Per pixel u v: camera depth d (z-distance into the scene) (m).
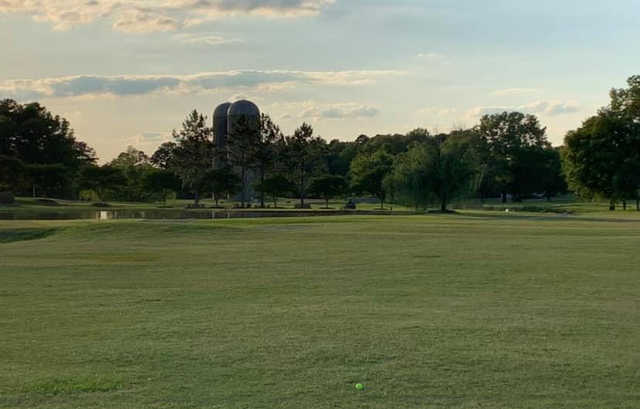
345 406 8.83
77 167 141.62
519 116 145.38
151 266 24.12
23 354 11.45
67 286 19.33
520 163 139.50
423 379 9.97
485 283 19.38
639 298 16.80
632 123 89.88
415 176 80.94
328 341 12.27
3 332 13.12
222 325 13.70
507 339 12.41
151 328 13.44
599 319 14.20
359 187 108.94
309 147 114.06
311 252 28.66
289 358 11.12
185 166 116.00
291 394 9.31
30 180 119.00
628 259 25.12
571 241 33.19
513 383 9.78
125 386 9.69
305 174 119.12
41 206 99.50
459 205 86.50
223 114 123.62
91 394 9.34
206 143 115.38
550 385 9.69
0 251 30.03
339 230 41.47
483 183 127.56
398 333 12.89
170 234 37.88
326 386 9.66
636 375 10.16
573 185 91.69
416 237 36.19
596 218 62.56
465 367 10.57
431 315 14.66
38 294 17.86
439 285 19.06
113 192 128.00
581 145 88.94
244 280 20.38
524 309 15.34
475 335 12.72
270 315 14.72
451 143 83.06
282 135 114.75
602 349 11.68
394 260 25.28
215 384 9.77
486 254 27.12
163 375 10.21
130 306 15.96
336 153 179.12
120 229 39.28
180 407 8.80
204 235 37.66
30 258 27.00
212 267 23.75
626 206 102.56
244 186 115.12
